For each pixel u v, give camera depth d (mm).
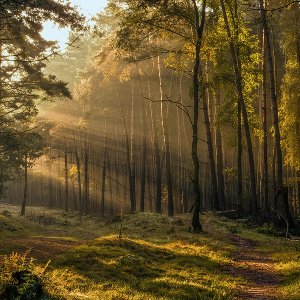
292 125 27453
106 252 15234
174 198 51156
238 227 25656
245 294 10852
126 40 24609
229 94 30375
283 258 15711
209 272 13586
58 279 10602
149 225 26016
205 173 45594
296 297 9938
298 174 33562
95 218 43156
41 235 24891
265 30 25766
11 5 18625
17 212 55031
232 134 32875
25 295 8141
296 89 26641
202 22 23891
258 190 42625
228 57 31875
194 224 23562
